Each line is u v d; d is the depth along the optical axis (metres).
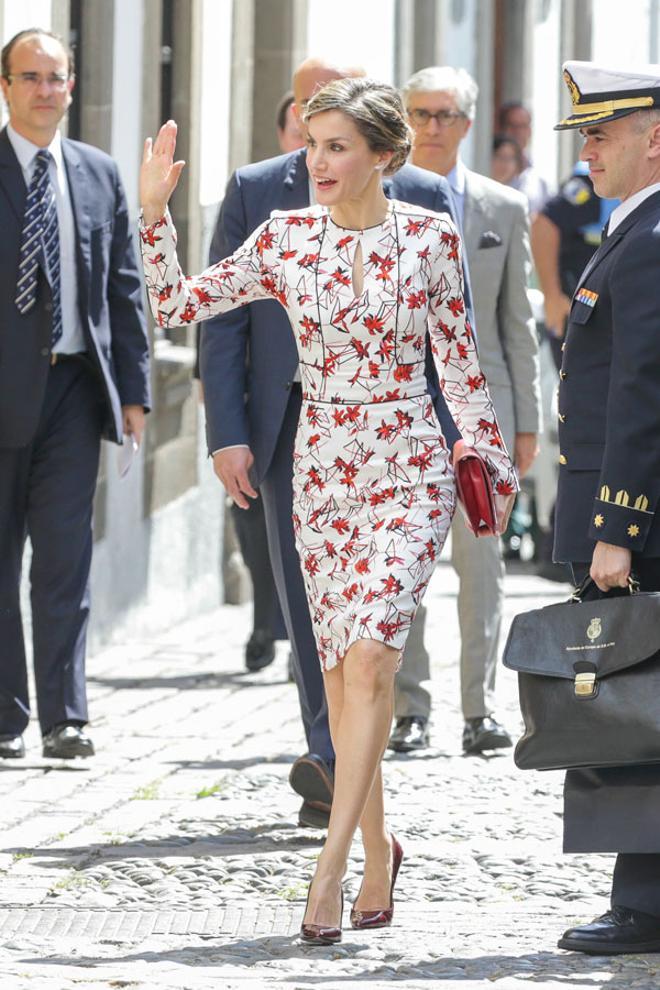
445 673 22.28
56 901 12.53
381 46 33.62
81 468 17.19
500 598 17.64
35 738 18.28
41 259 16.83
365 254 11.42
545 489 33.19
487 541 17.52
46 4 21.23
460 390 11.82
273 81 29.80
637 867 11.27
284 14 29.62
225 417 14.70
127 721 19.38
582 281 11.40
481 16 40.00
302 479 11.66
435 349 11.82
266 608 22.59
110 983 10.23
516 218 18.06
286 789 16.03
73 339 17.16
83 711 17.16
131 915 12.20
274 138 29.97
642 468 10.97
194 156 26.59
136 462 24.62
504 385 18.14
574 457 11.44
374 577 11.39
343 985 10.22
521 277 18.08
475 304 17.97
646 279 10.93
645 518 11.02
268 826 14.54
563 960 10.96
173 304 11.53
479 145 40.25
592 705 10.88
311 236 11.50
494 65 45.56
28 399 16.80
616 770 11.09
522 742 11.11
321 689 14.77
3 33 19.95
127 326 17.55
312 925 11.23
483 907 12.35
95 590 23.44
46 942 11.45
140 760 17.31
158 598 25.78
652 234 10.97
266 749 17.97
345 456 11.50
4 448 16.88
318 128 11.26
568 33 49.16
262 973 10.64
